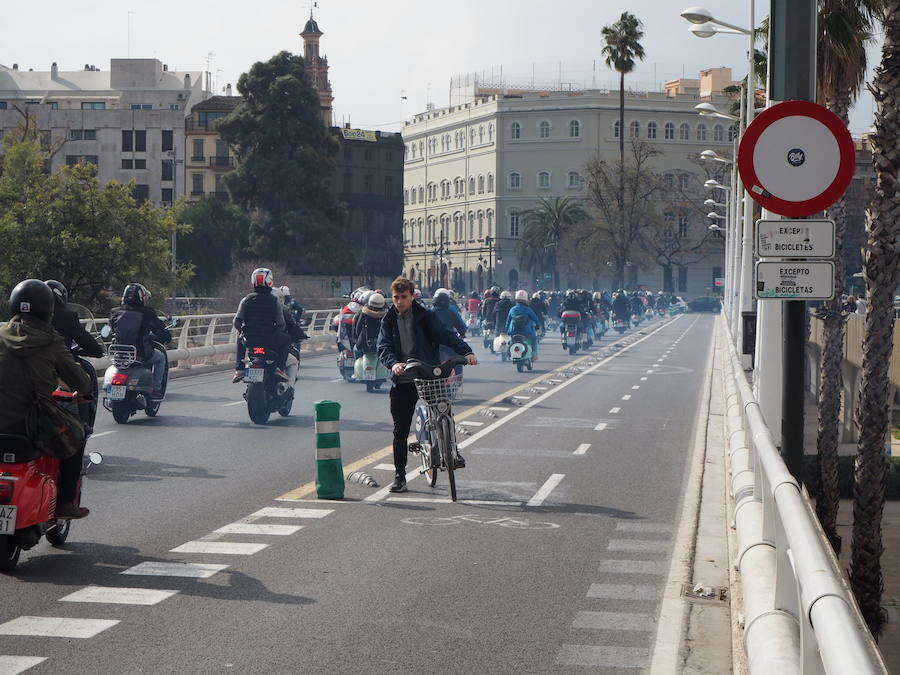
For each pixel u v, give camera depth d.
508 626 8.74
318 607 9.23
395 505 14.09
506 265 183.88
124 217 54.78
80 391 10.50
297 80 116.06
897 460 22.28
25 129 79.88
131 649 8.02
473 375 38.34
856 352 28.95
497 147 184.00
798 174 9.06
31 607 9.10
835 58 25.78
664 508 14.04
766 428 7.93
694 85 191.88
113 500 14.22
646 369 42.62
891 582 17.22
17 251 53.19
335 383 34.72
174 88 185.38
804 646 4.27
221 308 89.94
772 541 7.61
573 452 19.50
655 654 8.01
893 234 16.58
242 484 15.55
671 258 174.25
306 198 117.31
